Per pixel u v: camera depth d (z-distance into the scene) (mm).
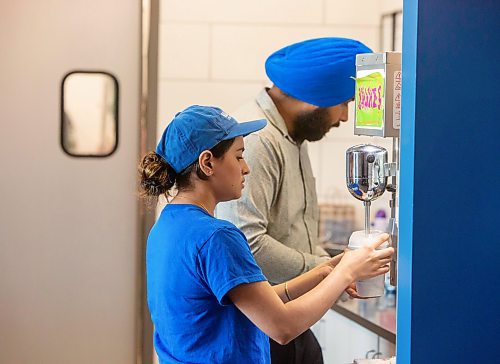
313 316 1979
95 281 3666
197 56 4035
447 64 1732
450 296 1768
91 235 3654
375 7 4125
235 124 2074
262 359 2027
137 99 3654
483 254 1773
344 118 2820
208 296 1951
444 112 1738
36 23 3596
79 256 3658
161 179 2051
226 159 2045
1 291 3645
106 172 3652
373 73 1990
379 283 2104
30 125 3619
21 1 3582
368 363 2102
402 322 1799
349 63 2670
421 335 1763
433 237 1753
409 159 1756
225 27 4039
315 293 1995
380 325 2928
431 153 1741
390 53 1937
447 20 1727
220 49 4047
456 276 1767
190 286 1942
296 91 2688
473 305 1778
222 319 1973
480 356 1787
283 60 2703
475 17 1735
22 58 3598
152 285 2059
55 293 3662
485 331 1787
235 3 4035
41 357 3672
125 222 3666
